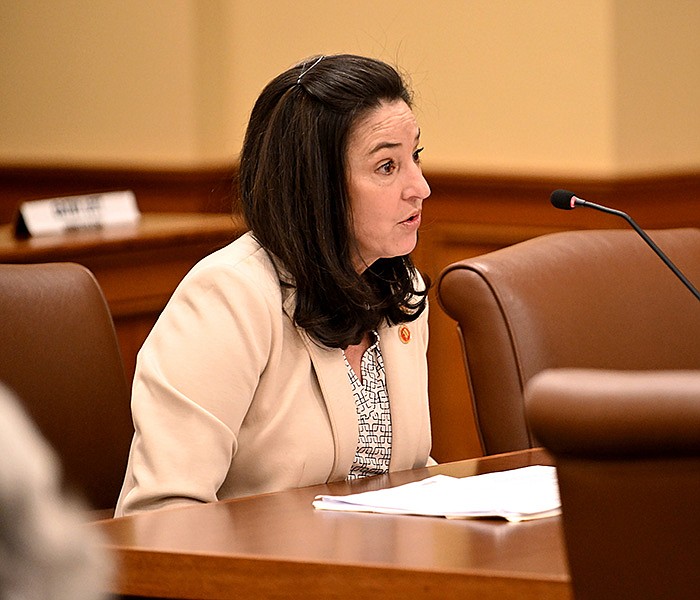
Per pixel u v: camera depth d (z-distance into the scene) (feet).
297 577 13.87
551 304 23.98
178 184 50.47
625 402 9.18
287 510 16.83
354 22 48.52
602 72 43.70
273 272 20.58
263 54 50.16
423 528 15.28
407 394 21.56
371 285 21.54
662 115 44.42
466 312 23.58
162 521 16.25
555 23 44.55
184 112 50.37
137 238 38.52
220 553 14.30
